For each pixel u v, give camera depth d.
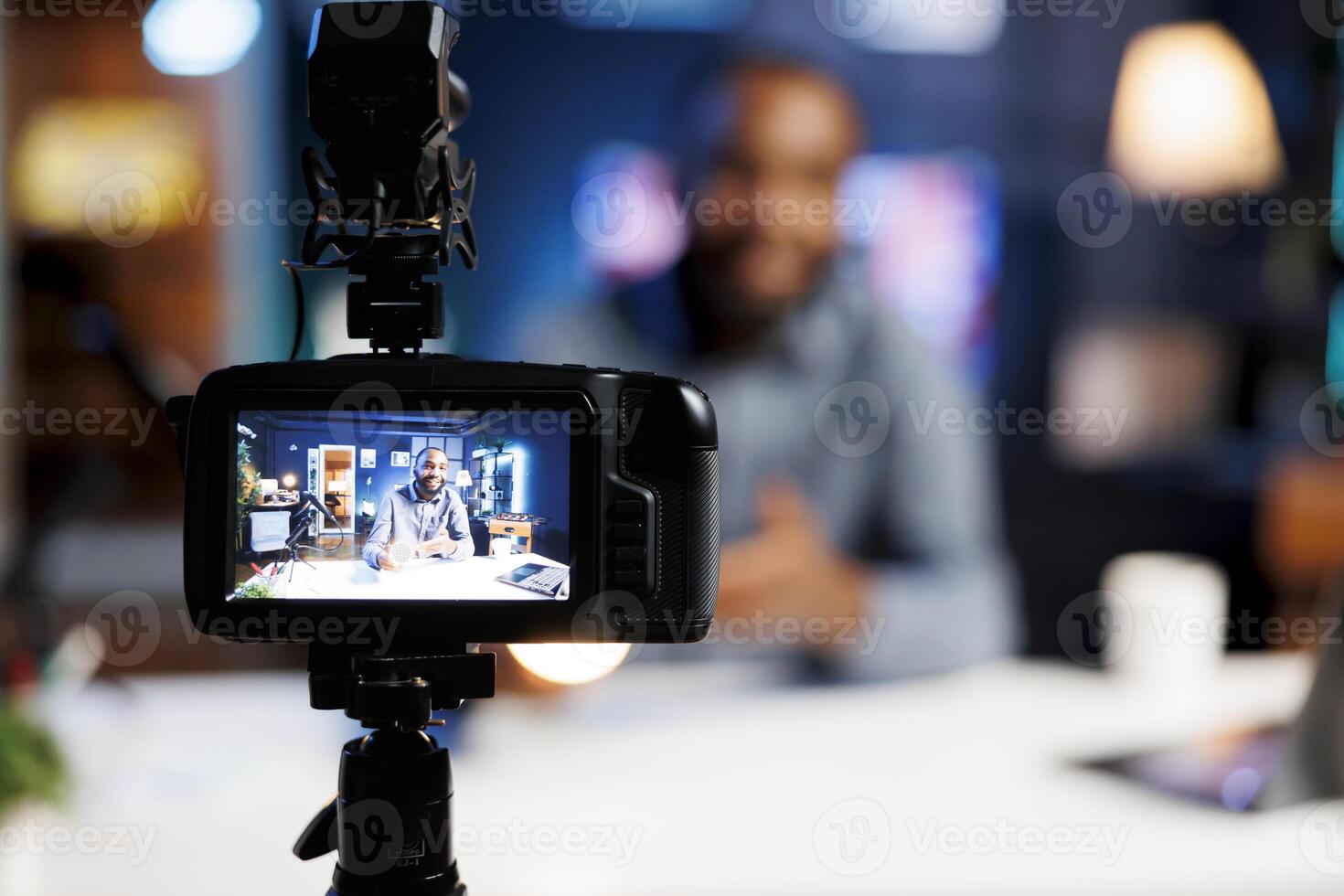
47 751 1.01
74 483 1.46
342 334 2.63
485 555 0.63
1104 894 1.00
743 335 2.07
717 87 2.00
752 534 2.04
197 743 1.33
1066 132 3.98
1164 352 3.78
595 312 2.23
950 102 3.97
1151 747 1.35
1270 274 3.58
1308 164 3.44
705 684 1.62
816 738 1.40
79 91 3.44
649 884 1.02
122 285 3.46
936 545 1.96
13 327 3.14
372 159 0.59
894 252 3.90
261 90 3.60
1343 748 1.14
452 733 1.35
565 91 3.89
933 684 1.63
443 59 0.60
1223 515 3.44
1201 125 1.90
